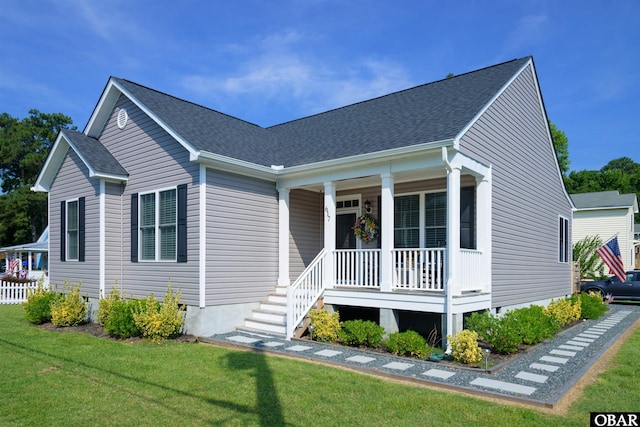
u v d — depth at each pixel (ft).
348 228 43.45
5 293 59.72
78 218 40.47
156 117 34.94
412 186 38.37
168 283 34.09
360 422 15.46
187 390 19.01
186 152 33.30
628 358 26.61
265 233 37.19
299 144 42.34
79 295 37.83
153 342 29.35
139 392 18.76
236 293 34.12
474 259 31.71
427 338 32.04
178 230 33.42
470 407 16.98
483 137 32.89
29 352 26.58
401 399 17.81
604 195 103.76
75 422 15.51
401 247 38.65
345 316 36.83
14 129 156.97
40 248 97.04
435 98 39.63
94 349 27.43
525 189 41.39
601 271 86.53
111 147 40.27
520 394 18.56
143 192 36.76
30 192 143.95
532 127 43.55
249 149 38.40
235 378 20.79
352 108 48.96
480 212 33.22
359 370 22.67
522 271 40.06
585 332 36.83
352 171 33.58
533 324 30.35
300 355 25.64
